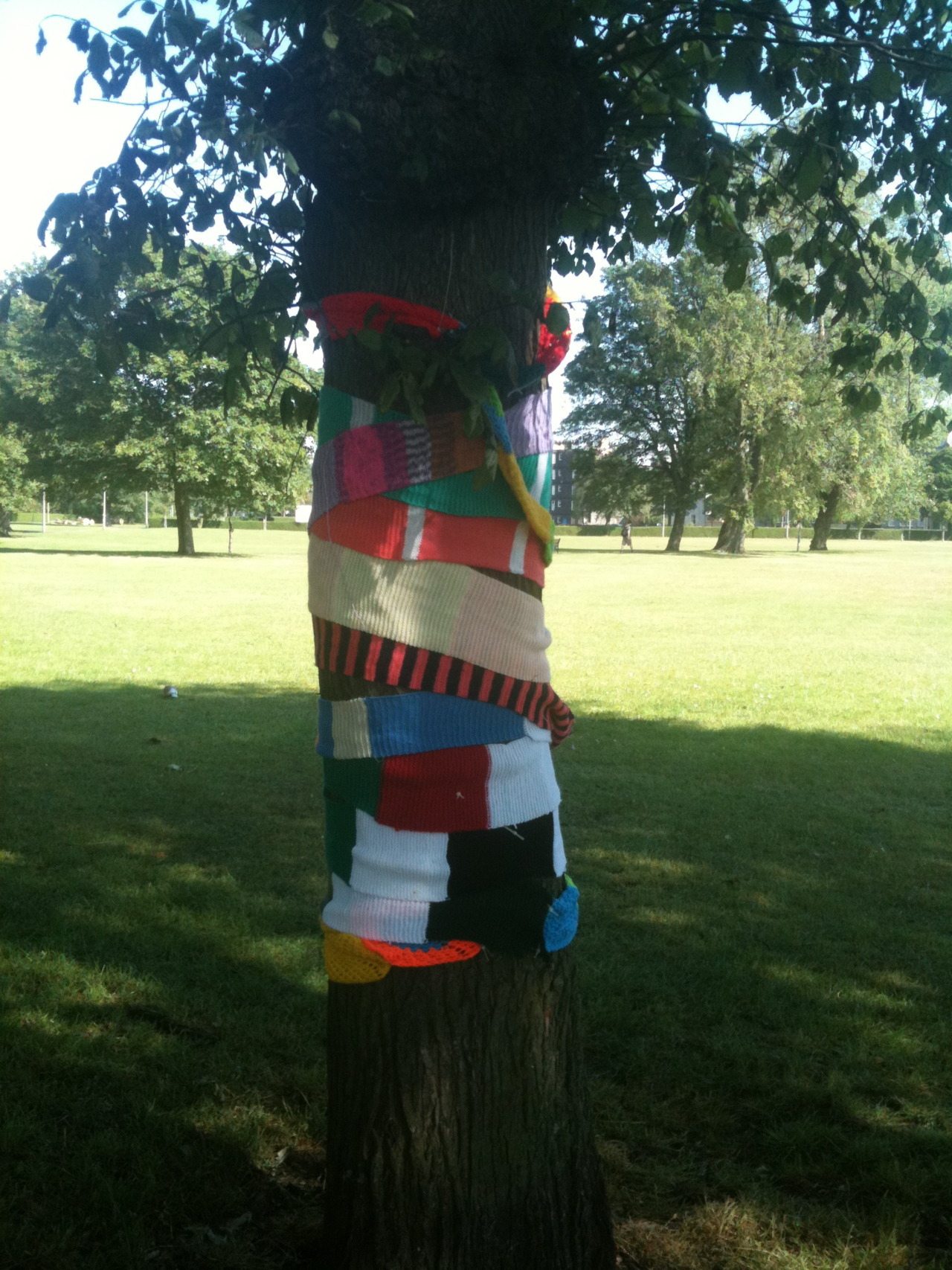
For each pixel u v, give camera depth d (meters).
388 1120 2.59
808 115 3.66
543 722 2.54
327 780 2.54
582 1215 2.76
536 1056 2.63
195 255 3.03
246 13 2.24
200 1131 3.52
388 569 2.38
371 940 2.45
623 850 6.45
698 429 51.19
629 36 2.73
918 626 19.58
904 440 4.04
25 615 18.98
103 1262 2.94
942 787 8.20
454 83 2.28
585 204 2.80
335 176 2.39
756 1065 3.97
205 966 4.70
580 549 60.03
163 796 7.37
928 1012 4.45
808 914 5.51
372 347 2.28
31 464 43.97
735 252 3.44
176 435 41.28
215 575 30.67
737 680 13.14
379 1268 2.62
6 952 4.80
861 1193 3.29
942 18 3.38
